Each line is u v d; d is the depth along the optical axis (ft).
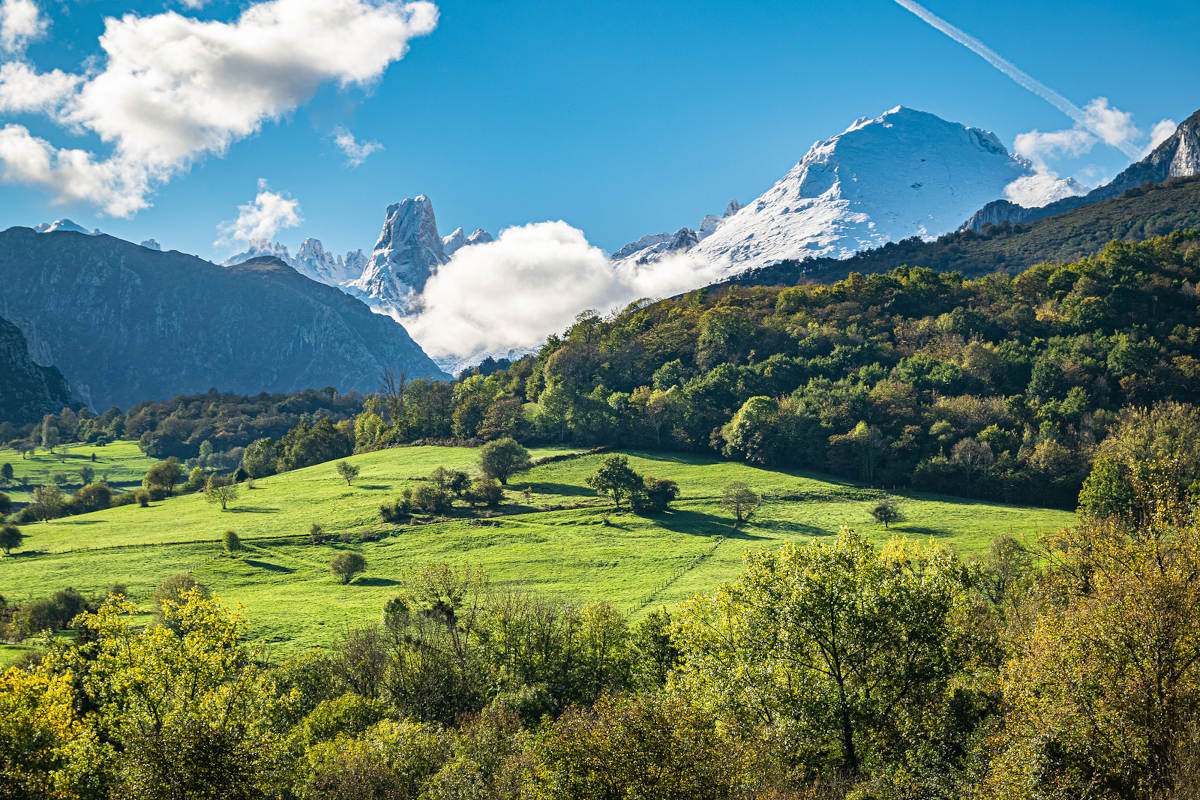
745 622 92.27
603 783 61.93
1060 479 353.92
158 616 231.91
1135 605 70.33
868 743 82.84
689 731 65.92
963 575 94.58
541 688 149.89
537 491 410.93
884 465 411.13
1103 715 64.49
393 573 301.22
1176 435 338.75
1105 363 438.81
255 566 313.94
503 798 89.66
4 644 212.43
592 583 273.75
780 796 72.23
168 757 76.13
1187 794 57.16
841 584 86.58
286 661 167.32
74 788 90.02
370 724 130.00
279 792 85.76
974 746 76.48
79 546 344.49
